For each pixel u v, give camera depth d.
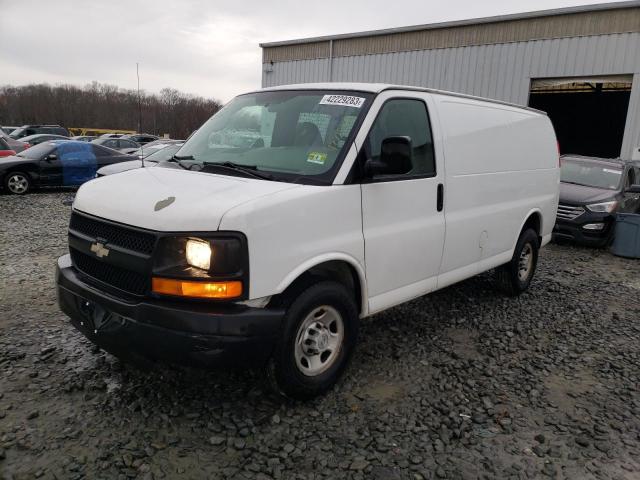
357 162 3.47
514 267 5.70
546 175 6.10
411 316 5.21
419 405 3.50
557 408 3.58
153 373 3.70
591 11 16.08
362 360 4.14
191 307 2.82
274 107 4.04
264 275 2.93
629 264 8.38
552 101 27.61
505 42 17.83
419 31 19.62
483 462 2.94
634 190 9.62
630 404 3.68
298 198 3.10
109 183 3.55
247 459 2.84
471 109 4.72
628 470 2.94
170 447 2.91
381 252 3.68
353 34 21.06
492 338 4.74
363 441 3.06
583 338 4.89
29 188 13.58
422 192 4.02
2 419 3.09
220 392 3.49
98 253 3.16
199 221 2.80
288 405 3.38
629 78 15.93
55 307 4.97
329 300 3.34
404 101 3.96
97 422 3.10
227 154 3.86
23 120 63.81
